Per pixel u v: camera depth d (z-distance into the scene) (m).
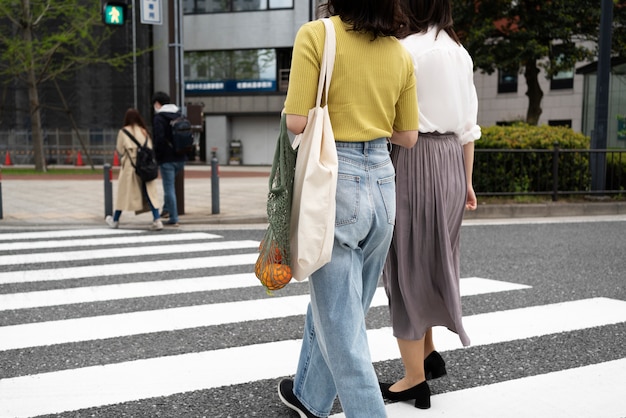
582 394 2.74
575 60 18.73
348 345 2.00
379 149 2.07
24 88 26.73
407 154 2.55
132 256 6.26
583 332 3.61
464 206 2.67
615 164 10.42
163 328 3.78
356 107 2.01
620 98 14.30
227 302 4.42
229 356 3.27
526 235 7.42
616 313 4.01
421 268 2.57
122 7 10.24
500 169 9.64
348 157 2.01
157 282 5.07
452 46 2.57
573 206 9.56
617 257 6.00
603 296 4.47
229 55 27.27
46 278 5.23
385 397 2.70
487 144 9.71
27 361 3.19
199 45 27.42
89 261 5.99
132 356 3.27
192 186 13.91
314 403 2.35
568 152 9.99
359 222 2.00
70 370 3.06
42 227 8.39
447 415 2.54
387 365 3.11
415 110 2.20
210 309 4.22
